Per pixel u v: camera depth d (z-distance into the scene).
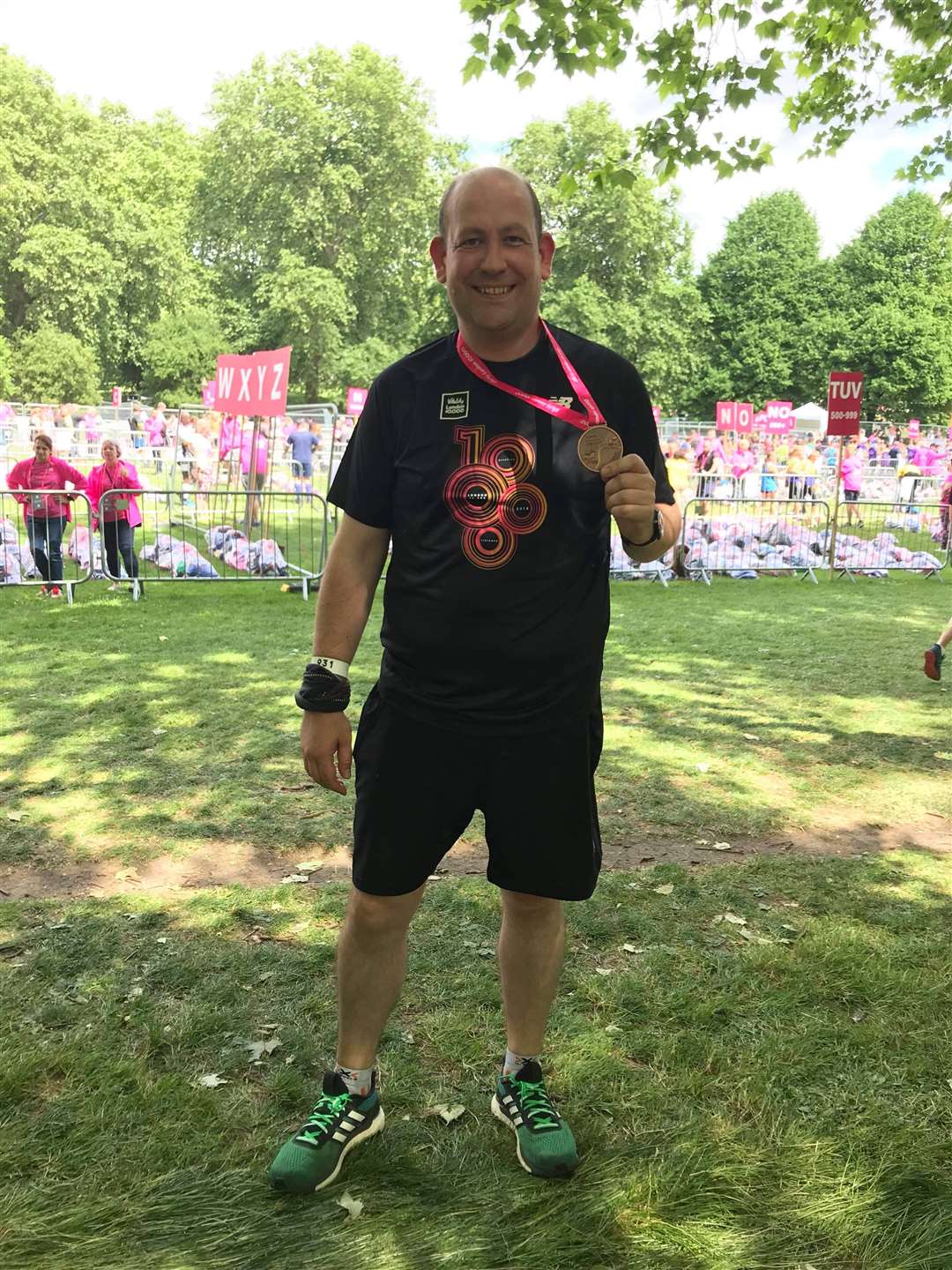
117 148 57.75
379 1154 2.17
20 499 9.33
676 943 3.17
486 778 2.00
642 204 48.84
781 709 6.19
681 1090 2.41
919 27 6.47
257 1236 1.93
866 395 57.00
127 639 7.70
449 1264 1.87
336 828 4.07
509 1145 2.21
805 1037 2.64
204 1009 2.71
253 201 48.69
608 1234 1.95
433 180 49.53
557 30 5.47
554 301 49.19
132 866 3.67
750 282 57.72
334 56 47.59
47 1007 2.68
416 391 1.93
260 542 10.56
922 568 13.91
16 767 4.71
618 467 1.83
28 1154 2.13
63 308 47.06
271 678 6.47
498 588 1.89
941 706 6.34
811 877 3.71
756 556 12.84
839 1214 2.01
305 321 46.03
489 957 3.04
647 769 4.96
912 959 3.09
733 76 5.88
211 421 20.34
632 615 9.67
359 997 2.13
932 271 56.97
